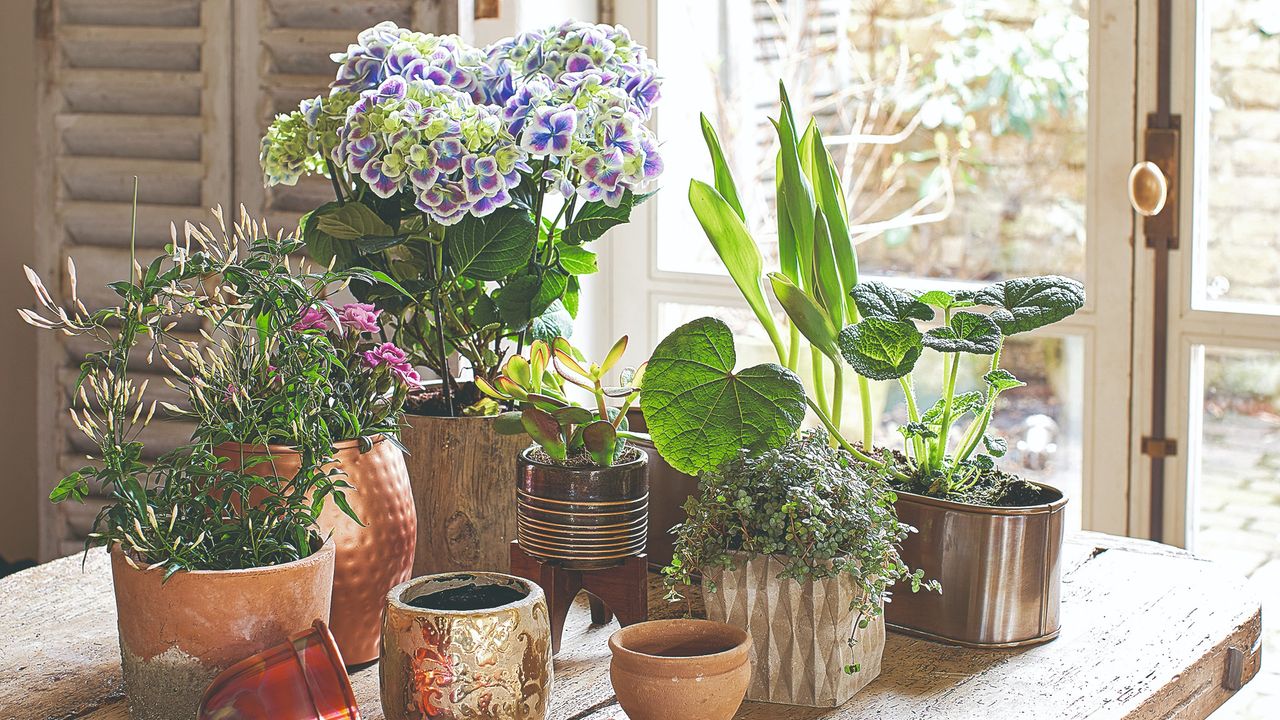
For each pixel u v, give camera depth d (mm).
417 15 2191
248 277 963
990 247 2795
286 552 982
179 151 2363
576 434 1149
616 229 2785
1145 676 1099
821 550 1016
